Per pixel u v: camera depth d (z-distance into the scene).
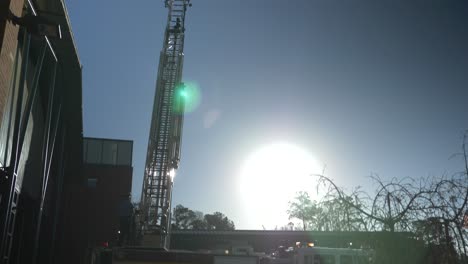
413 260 8.06
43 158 17.73
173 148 37.25
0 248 12.89
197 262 16.75
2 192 13.20
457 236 7.84
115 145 48.03
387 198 8.45
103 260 16.72
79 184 41.00
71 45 17.39
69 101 21.75
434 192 8.15
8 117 13.67
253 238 68.44
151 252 16.64
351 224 8.74
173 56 40.38
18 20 10.71
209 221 118.19
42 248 23.62
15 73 14.11
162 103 38.66
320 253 15.70
